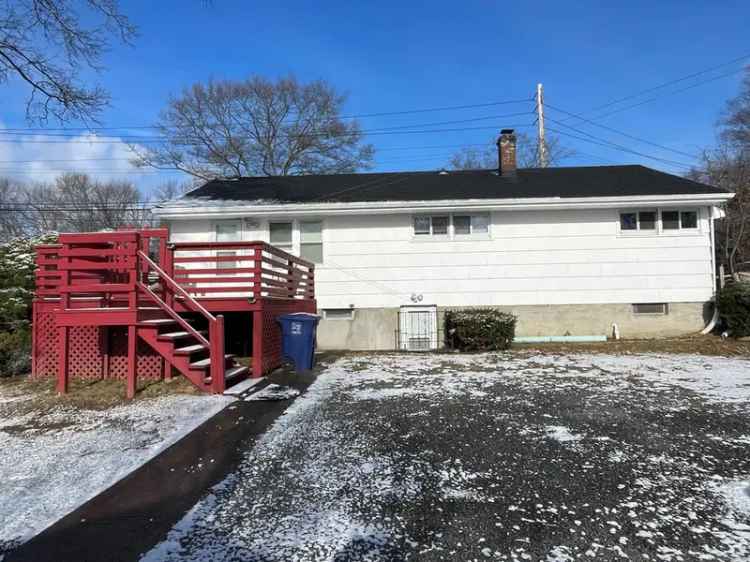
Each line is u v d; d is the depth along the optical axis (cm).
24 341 921
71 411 634
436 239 1287
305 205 1250
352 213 1264
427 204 1237
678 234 1245
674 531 304
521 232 1274
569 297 1262
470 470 407
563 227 1267
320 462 434
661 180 1365
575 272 1262
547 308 1265
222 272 828
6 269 1197
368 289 1295
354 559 280
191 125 2842
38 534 321
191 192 1461
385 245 1295
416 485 381
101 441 512
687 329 1236
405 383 754
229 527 323
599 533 303
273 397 668
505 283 1273
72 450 486
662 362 909
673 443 463
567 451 446
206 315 716
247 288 818
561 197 1227
